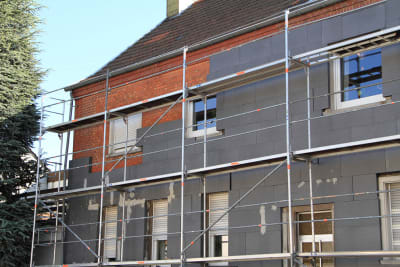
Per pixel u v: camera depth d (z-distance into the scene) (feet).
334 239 37.19
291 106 41.27
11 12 60.13
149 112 52.49
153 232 49.29
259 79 43.60
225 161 44.45
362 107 38.47
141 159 51.62
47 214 63.05
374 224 35.50
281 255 36.04
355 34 38.91
